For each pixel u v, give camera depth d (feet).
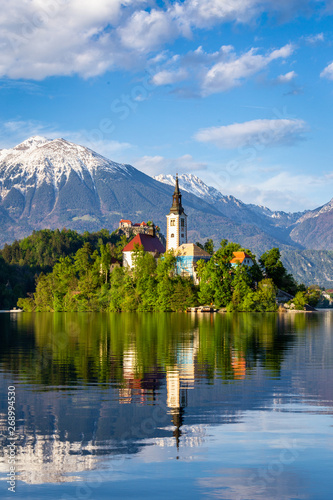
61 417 126.52
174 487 90.58
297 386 157.89
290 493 88.28
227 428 118.01
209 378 171.32
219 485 91.66
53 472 96.48
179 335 333.83
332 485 91.04
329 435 113.09
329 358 217.15
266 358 217.77
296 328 396.37
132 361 210.79
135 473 96.27
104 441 110.83
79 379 171.22
